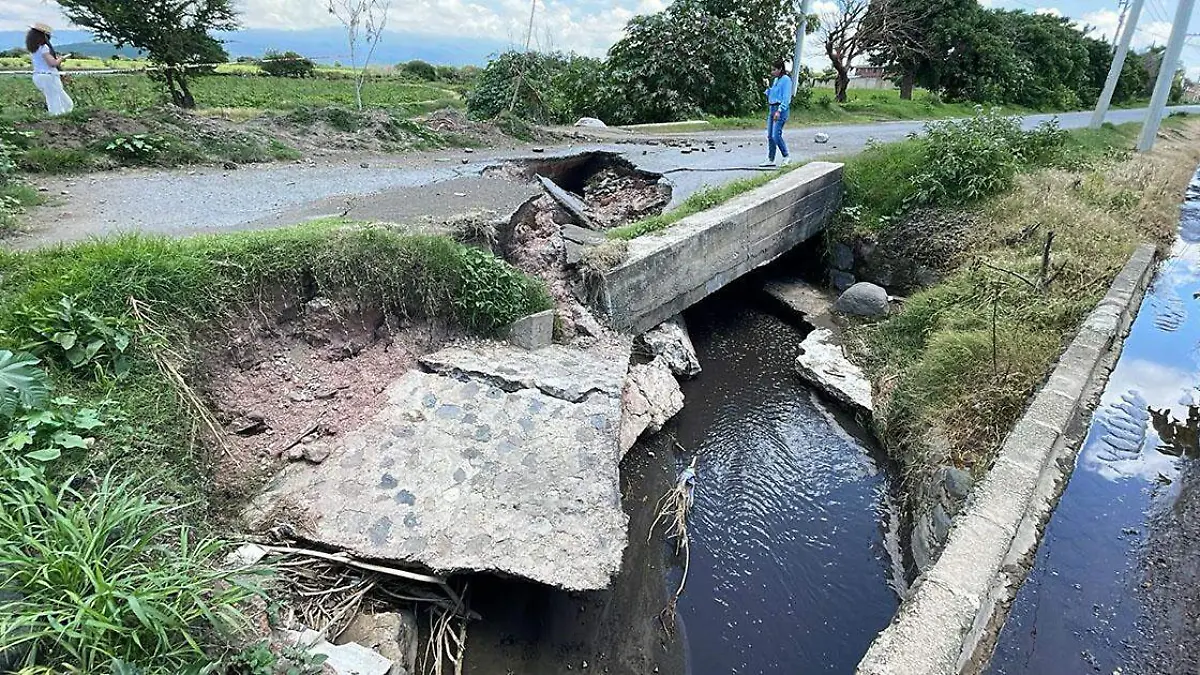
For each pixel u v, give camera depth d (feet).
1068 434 17.75
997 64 95.55
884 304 30.17
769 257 31.89
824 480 20.81
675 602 16.07
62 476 10.84
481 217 22.17
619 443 16.83
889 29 86.33
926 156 35.45
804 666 14.69
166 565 9.81
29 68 44.68
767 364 27.86
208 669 8.82
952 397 20.33
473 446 15.28
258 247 16.16
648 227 26.73
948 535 13.80
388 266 17.80
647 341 25.00
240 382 15.17
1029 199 31.96
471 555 12.98
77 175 26.18
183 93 48.34
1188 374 22.67
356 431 15.35
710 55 64.08
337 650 10.97
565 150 41.39
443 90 78.28
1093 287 24.67
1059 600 13.83
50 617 8.21
